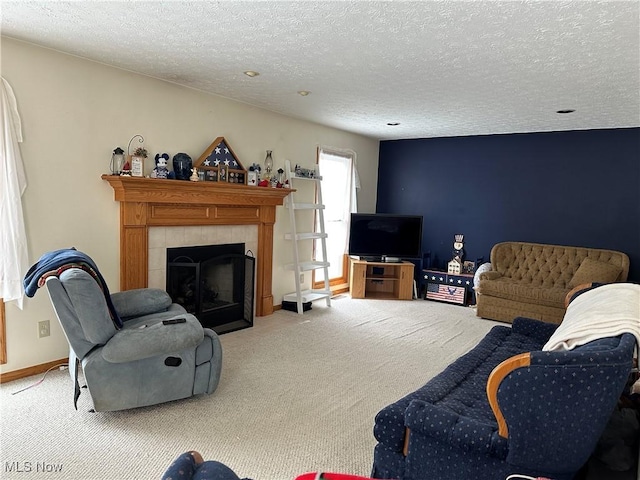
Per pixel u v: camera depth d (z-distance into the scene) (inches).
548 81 133.7
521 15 88.3
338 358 146.6
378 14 90.7
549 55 110.9
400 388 125.3
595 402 59.1
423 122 208.4
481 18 90.5
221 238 174.2
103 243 137.4
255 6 89.2
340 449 93.4
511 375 60.7
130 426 98.6
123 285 141.9
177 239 158.1
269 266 197.5
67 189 127.5
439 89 147.9
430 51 111.4
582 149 213.6
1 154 110.4
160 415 104.3
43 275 97.7
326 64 125.5
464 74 129.8
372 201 277.3
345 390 122.6
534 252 219.3
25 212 119.0
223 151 170.1
